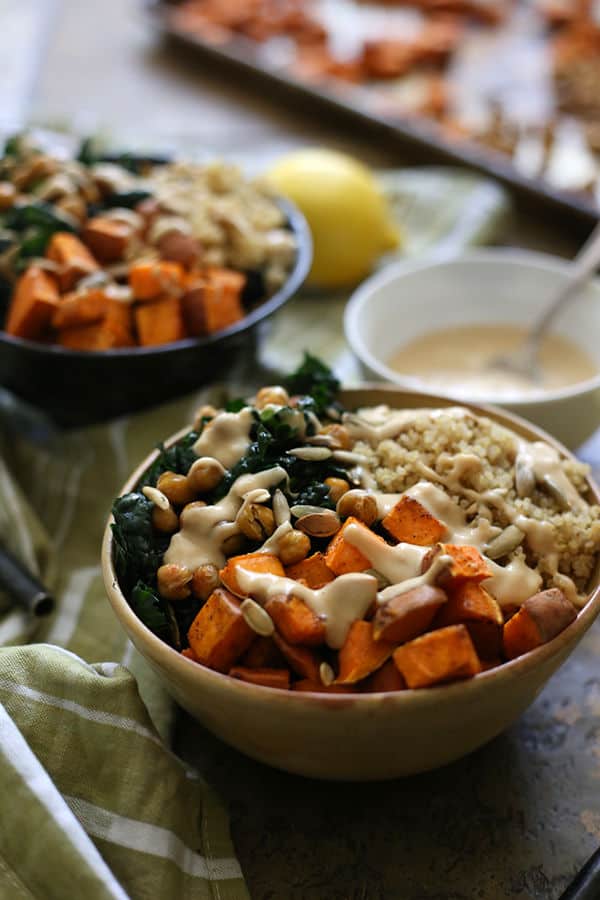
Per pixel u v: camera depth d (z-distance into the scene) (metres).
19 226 0.64
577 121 1.00
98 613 0.54
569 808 0.47
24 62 1.19
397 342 0.68
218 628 0.43
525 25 1.23
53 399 0.62
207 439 0.49
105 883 0.41
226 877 0.45
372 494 0.47
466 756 0.49
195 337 0.61
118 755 0.46
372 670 0.42
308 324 0.75
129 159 0.72
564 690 0.51
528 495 0.48
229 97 1.11
